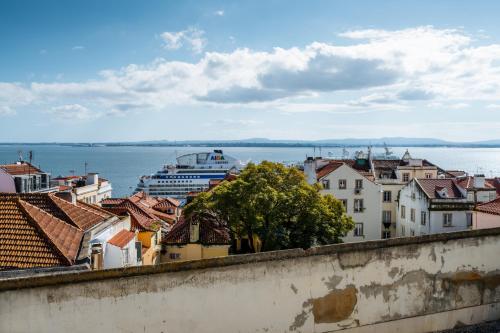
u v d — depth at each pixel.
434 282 14.83
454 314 15.16
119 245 25.31
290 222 43.41
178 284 11.73
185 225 46.12
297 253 12.98
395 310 14.30
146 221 41.72
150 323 11.52
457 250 15.08
